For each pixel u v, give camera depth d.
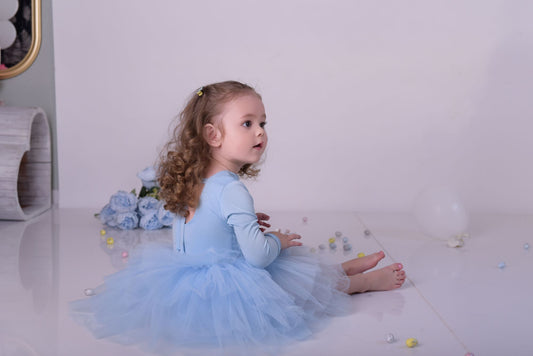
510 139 3.40
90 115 3.42
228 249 1.66
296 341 1.55
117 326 1.60
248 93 1.73
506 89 3.36
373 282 1.99
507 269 2.30
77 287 2.02
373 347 1.51
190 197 1.67
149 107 3.41
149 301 1.60
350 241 2.75
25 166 3.41
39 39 3.43
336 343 1.54
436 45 3.34
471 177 3.44
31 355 1.44
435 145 3.42
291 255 1.85
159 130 3.42
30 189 3.43
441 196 2.70
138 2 3.32
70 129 3.44
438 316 1.75
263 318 1.54
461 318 1.74
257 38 3.35
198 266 1.65
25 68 3.45
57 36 3.35
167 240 2.74
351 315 1.76
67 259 2.39
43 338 1.55
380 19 3.32
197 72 3.38
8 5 3.42
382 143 3.44
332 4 3.32
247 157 1.71
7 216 3.06
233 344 1.51
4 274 2.16
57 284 2.05
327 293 1.76
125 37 3.35
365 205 3.49
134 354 1.45
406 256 2.49
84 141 3.45
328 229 3.00
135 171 3.46
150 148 3.44
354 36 3.34
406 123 3.41
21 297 1.90
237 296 1.56
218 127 1.70
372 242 2.74
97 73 3.38
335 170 3.46
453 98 3.38
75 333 1.59
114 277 1.75
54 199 3.53
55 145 3.51
